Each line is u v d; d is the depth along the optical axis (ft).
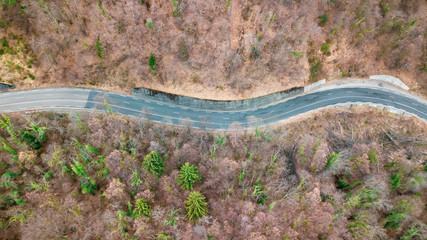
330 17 318.04
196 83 301.22
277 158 275.18
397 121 324.19
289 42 309.63
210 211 228.84
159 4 289.94
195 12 289.74
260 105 316.60
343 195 250.37
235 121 307.17
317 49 321.93
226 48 296.10
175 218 212.84
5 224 227.20
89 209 229.86
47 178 242.37
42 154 247.09
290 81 316.81
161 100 307.58
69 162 250.37
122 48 296.51
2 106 282.97
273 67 309.42
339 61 331.57
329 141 306.76
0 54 280.92
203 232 211.00
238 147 285.64
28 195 225.76
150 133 272.51
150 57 280.51
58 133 274.57
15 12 275.39
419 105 331.36
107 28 290.35
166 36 293.23
